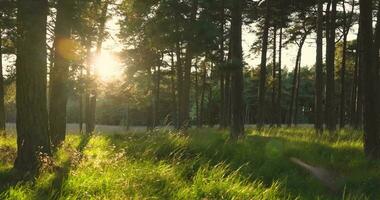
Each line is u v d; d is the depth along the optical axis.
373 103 15.03
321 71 26.23
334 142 18.09
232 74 20.17
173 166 9.41
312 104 90.88
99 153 10.89
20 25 9.74
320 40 26.38
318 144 16.42
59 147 12.73
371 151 14.74
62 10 11.38
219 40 30.02
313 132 25.33
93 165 8.84
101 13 14.11
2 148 11.90
